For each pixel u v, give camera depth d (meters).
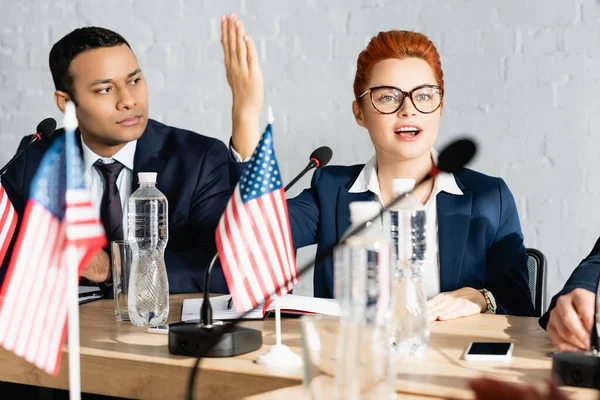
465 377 1.38
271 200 1.60
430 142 2.25
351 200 2.38
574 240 3.21
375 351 1.08
